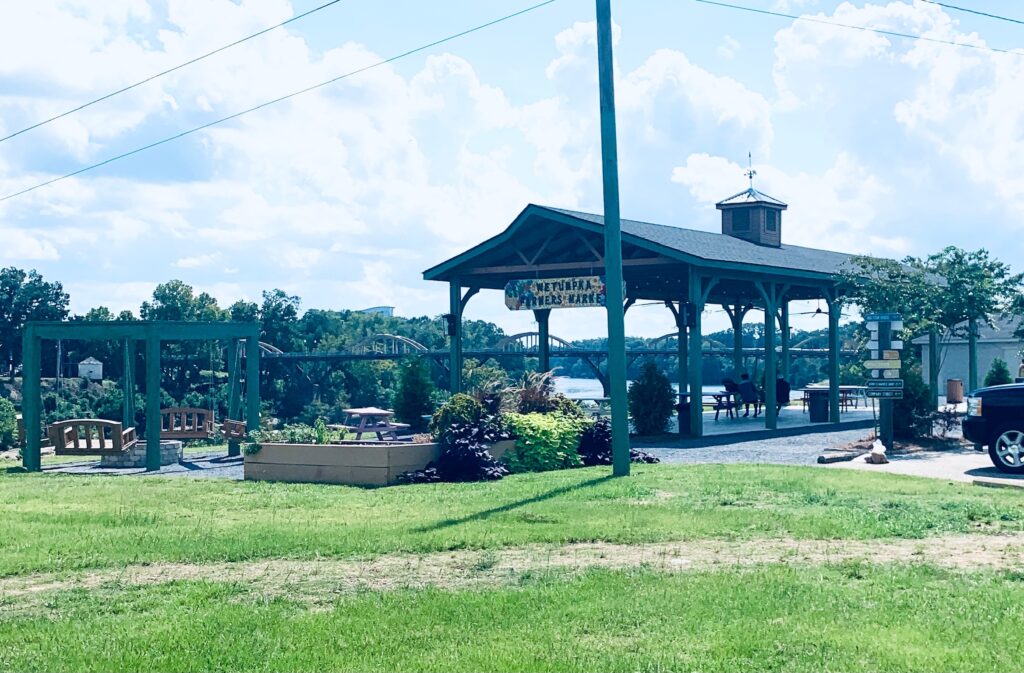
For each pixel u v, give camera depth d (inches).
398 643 273.6
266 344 4350.4
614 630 282.0
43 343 4195.4
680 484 578.9
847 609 297.6
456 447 679.7
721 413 1417.3
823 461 737.0
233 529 458.0
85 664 260.7
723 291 1354.6
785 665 248.8
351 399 4320.9
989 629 274.1
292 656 263.7
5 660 265.4
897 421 858.8
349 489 630.5
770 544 401.1
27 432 884.0
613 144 650.2
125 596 331.3
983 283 987.3
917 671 242.1
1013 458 633.6
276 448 703.7
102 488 655.8
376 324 6161.4
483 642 273.1
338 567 371.6
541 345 1182.3
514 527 442.0
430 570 362.9
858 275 1063.6
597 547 400.8
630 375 3053.6
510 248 1103.0
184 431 1018.1
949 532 421.4
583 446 762.2
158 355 858.8
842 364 2277.3
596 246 1062.4
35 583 354.9
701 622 287.0
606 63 646.5
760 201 1317.7
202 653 267.7
